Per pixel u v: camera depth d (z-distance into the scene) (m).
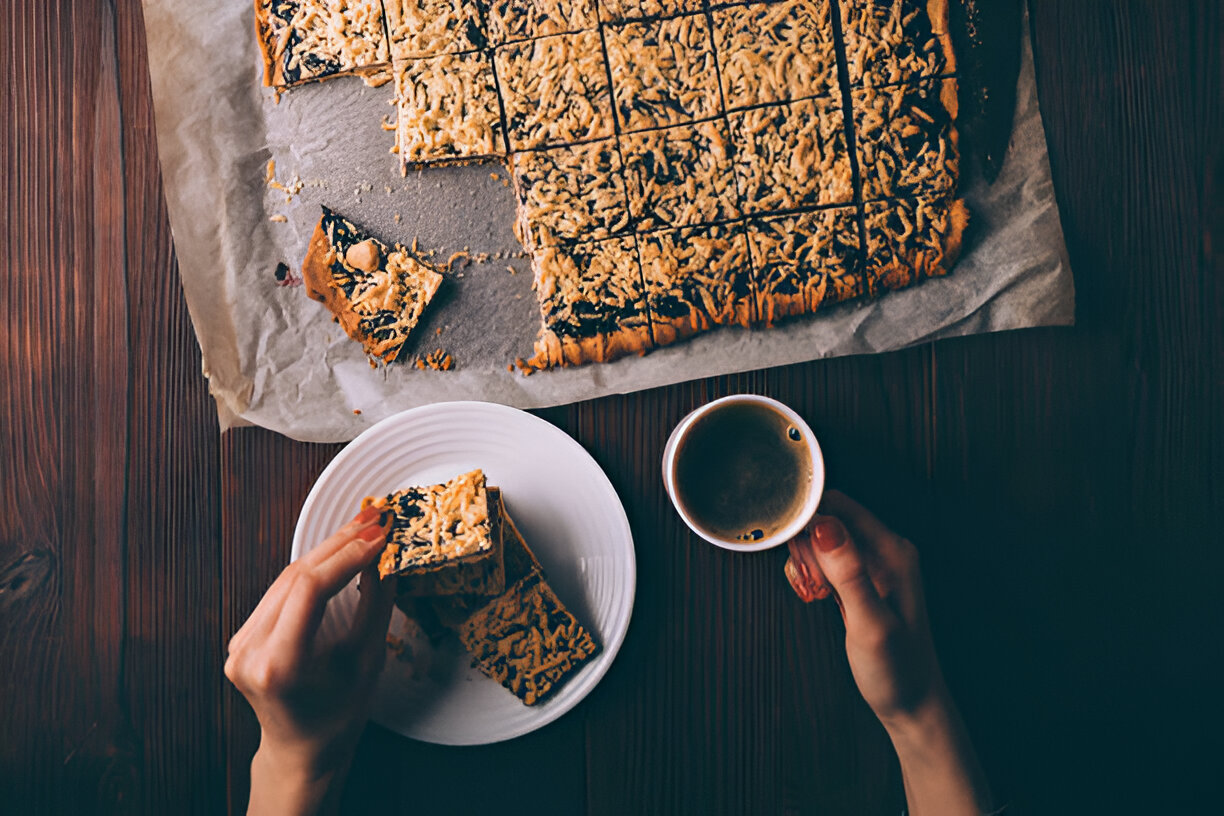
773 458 0.63
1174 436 0.67
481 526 0.60
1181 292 0.68
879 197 0.66
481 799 0.67
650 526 0.67
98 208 0.67
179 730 0.67
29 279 0.67
